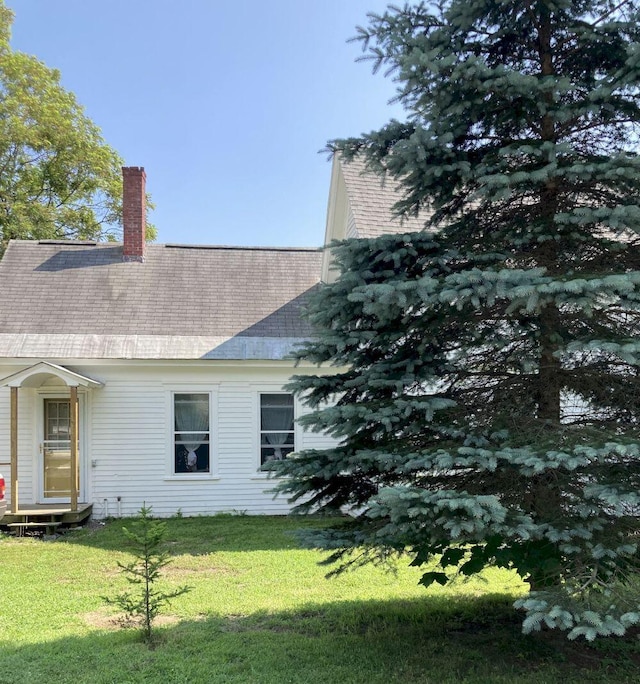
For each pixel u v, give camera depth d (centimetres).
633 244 439
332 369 1241
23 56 2125
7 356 1136
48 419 1184
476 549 389
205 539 932
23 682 399
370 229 1087
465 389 464
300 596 611
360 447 441
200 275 1449
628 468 386
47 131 2194
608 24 399
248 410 1232
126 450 1186
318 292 452
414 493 332
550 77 399
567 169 383
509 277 353
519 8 426
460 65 387
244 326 1300
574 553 350
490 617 532
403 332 440
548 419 418
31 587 658
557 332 430
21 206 2119
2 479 1008
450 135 399
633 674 407
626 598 318
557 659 435
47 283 1346
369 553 545
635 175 377
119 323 1259
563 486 379
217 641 476
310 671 416
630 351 334
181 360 1191
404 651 454
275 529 1017
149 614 491
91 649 459
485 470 396
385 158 469
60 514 1046
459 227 474
